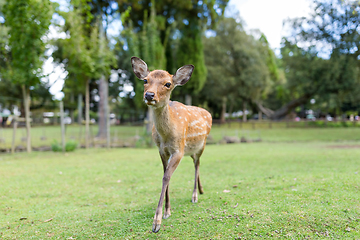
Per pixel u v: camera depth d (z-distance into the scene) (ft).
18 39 27.58
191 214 10.53
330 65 55.83
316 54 40.50
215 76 74.38
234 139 43.16
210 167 21.06
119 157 27.27
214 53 77.25
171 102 11.74
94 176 18.71
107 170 20.70
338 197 11.10
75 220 10.54
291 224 8.91
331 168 17.70
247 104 125.39
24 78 28.27
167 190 10.59
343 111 120.47
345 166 18.07
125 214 11.02
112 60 37.04
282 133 60.08
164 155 10.85
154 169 20.92
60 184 16.60
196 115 12.24
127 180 17.60
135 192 14.71
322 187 12.66
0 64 30.58
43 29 27.68
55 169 21.07
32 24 26.96
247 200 11.72
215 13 49.55
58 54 53.88
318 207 10.11
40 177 18.33
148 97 8.99
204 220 9.75
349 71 55.93
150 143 37.22
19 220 10.71
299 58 60.90
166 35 46.26
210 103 114.73
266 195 12.21
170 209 11.23
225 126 82.58
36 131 67.62
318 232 8.37
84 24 36.96
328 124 78.84
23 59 28.17
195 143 11.93
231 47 76.33
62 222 10.36
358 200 10.64
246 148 34.06
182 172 19.38
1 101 88.84
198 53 50.85
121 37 40.57
